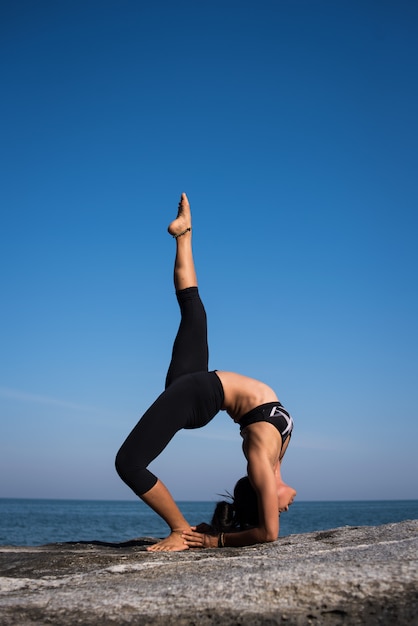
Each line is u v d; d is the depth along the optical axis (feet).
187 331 16.62
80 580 10.10
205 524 14.58
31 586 9.92
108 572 10.51
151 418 14.17
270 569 9.25
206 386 14.88
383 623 7.55
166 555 12.25
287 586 8.35
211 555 11.93
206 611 8.11
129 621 8.13
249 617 7.91
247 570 9.49
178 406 14.48
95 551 13.65
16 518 241.35
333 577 8.38
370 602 7.88
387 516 254.06
